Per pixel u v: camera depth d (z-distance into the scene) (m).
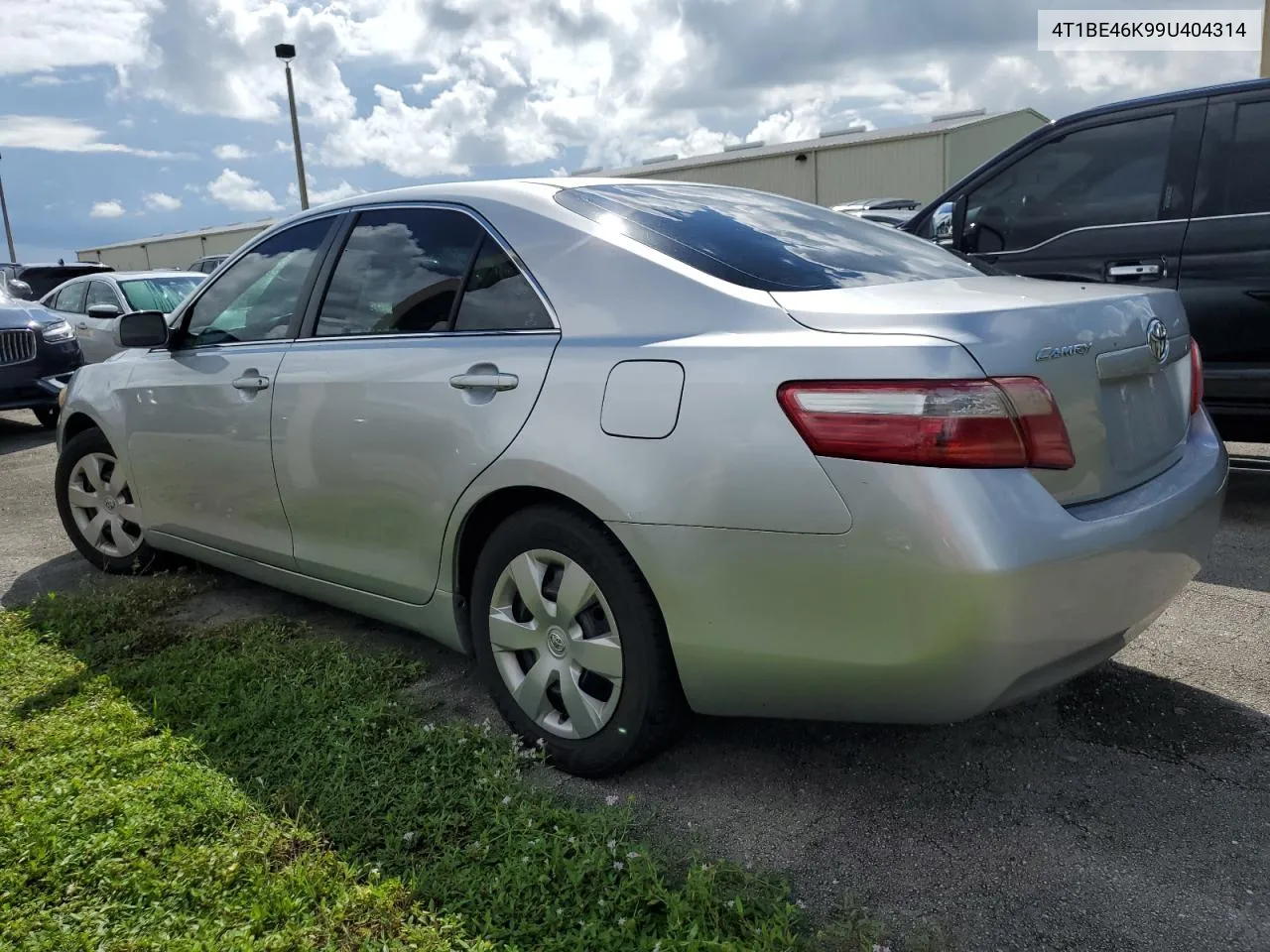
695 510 2.19
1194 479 2.50
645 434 2.28
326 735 2.72
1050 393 2.08
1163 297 2.65
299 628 3.60
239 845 2.24
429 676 3.22
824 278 2.46
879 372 2.00
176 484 3.83
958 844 2.26
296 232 3.51
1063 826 2.31
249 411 3.38
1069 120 5.03
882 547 1.98
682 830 2.33
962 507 1.93
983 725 2.79
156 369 3.89
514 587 2.68
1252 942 1.92
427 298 2.93
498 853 2.18
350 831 2.27
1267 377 4.49
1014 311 2.11
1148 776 2.51
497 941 1.93
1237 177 4.52
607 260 2.54
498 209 2.83
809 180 29.83
